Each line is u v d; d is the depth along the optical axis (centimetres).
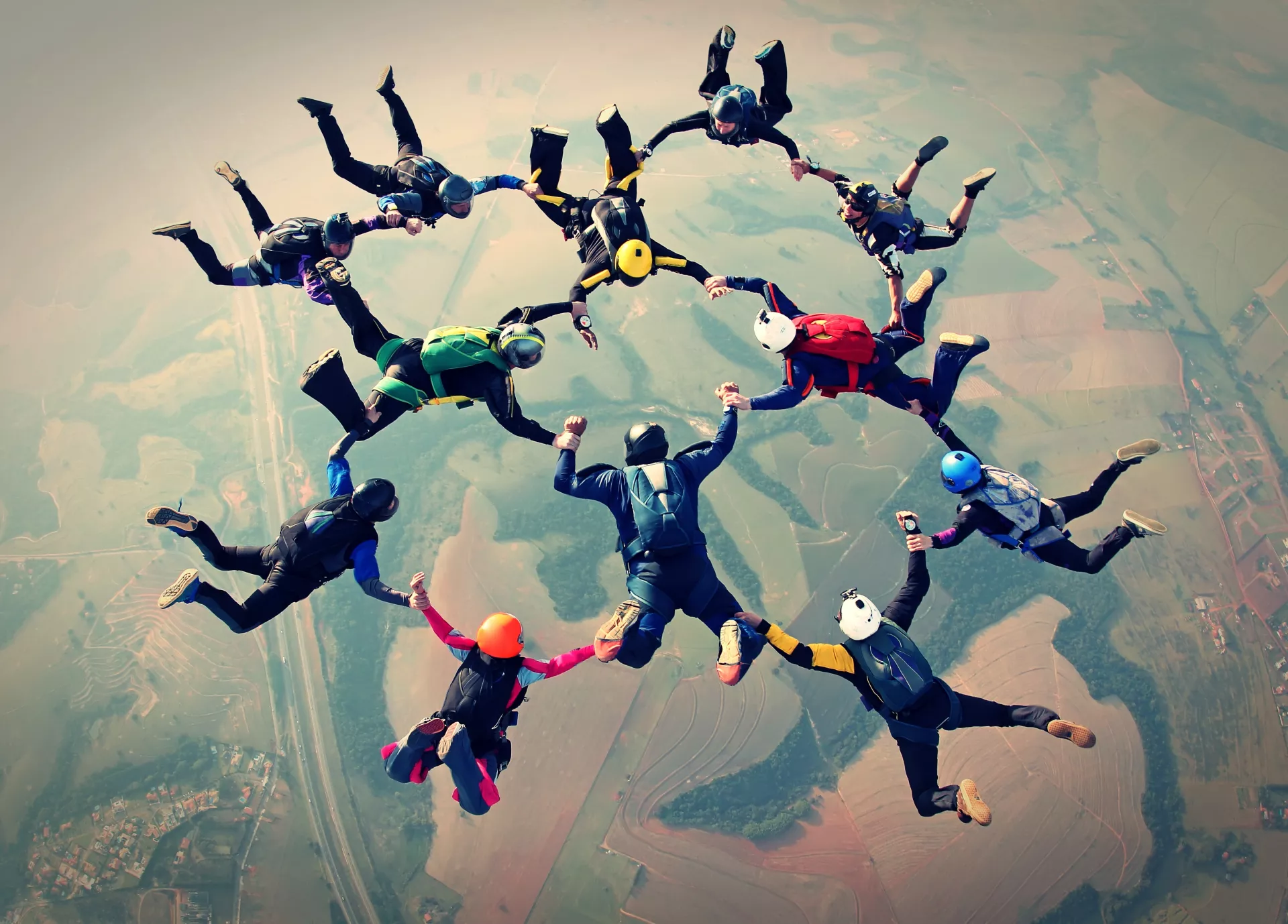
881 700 1137
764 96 1441
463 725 1050
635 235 1238
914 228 1408
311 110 1340
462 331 1171
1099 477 1213
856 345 1197
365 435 1201
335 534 1122
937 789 1120
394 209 1307
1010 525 1184
